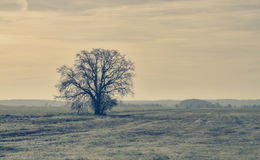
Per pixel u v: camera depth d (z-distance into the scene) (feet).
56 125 197.26
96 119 252.62
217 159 89.20
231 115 312.71
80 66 314.35
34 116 263.90
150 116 299.38
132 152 99.71
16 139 135.54
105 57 318.24
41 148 109.40
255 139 140.05
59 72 315.58
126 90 318.24
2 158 87.10
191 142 129.08
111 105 320.91
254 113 351.87
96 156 91.30
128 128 187.83
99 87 319.47
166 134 158.51
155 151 102.27
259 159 89.86
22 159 85.71
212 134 159.33
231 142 129.90
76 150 104.37
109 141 129.80
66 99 315.17
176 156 92.84
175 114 335.47
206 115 314.76
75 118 255.70
